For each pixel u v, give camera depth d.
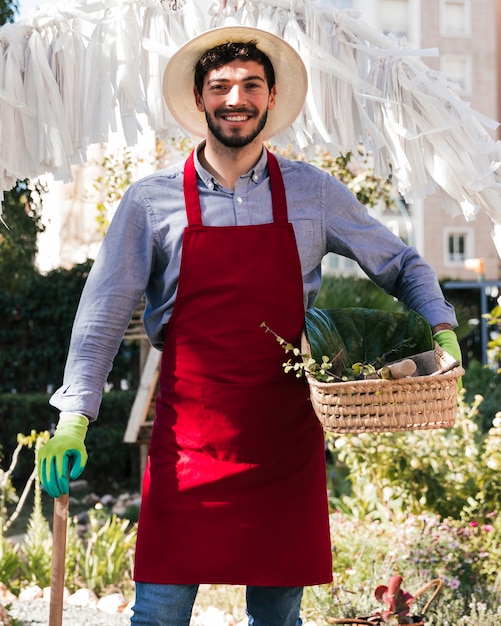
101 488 9.14
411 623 2.99
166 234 2.58
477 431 5.72
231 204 2.58
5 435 9.54
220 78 2.52
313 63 2.86
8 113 2.79
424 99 2.90
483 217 21.11
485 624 3.78
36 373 10.73
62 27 2.83
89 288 2.59
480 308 16.14
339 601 3.93
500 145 2.96
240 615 4.33
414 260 2.74
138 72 2.84
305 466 2.62
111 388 10.57
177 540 2.53
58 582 2.48
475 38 21.92
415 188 3.00
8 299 10.59
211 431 2.56
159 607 2.54
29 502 8.34
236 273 2.54
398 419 2.25
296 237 2.60
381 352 2.66
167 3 2.83
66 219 11.21
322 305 8.76
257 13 2.87
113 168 6.57
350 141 2.97
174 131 2.91
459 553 4.38
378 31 2.95
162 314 2.64
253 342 2.56
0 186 2.83
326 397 2.28
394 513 5.23
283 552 2.56
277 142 3.02
